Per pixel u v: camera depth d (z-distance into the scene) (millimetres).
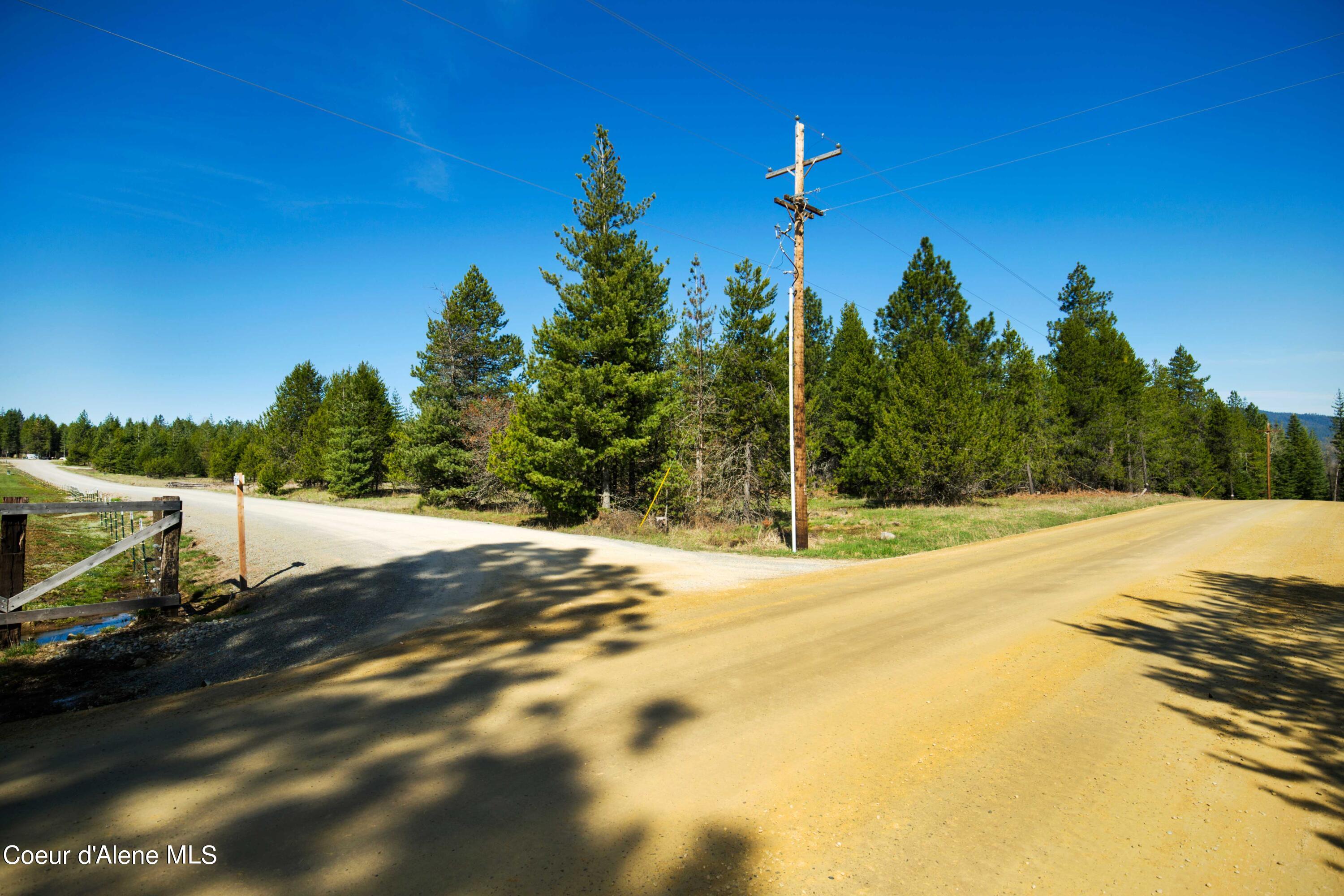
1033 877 2941
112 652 8094
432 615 8695
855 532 20578
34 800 3607
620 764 4086
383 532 19000
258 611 9852
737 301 26641
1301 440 67062
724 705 5113
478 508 32312
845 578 11023
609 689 5488
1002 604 8797
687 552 14484
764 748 4328
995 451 30844
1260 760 4168
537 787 3775
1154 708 5078
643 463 21609
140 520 22969
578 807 3543
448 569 12250
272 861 3014
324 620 8914
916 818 3457
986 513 27609
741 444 25312
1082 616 8102
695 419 22984
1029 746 4367
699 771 3994
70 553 16125
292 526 21359
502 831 3291
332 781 3832
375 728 4672
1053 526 22828
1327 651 6566
